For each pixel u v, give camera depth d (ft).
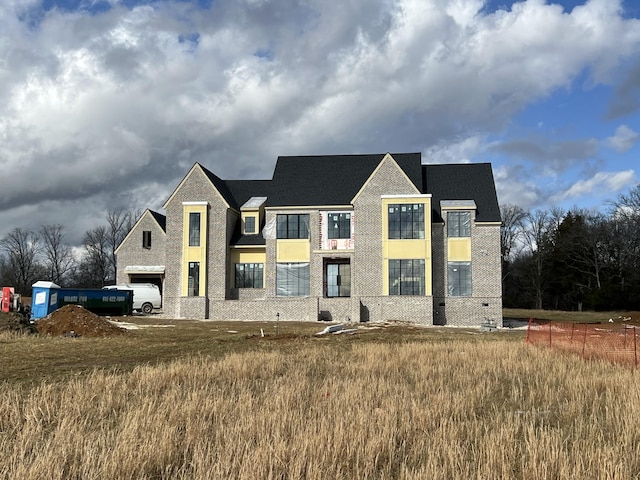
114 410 37.60
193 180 160.25
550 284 288.30
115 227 309.22
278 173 162.81
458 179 160.97
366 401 39.11
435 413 36.24
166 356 70.49
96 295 148.77
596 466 26.37
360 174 159.74
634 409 36.29
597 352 70.54
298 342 89.81
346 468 26.91
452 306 147.43
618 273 252.01
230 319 152.46
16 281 317.42
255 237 162.50
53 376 53.98
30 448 29.37
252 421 32.58
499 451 27.73
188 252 157.48
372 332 112.16
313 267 151.64
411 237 146.92
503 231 321.52
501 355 67.21
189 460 27.99
